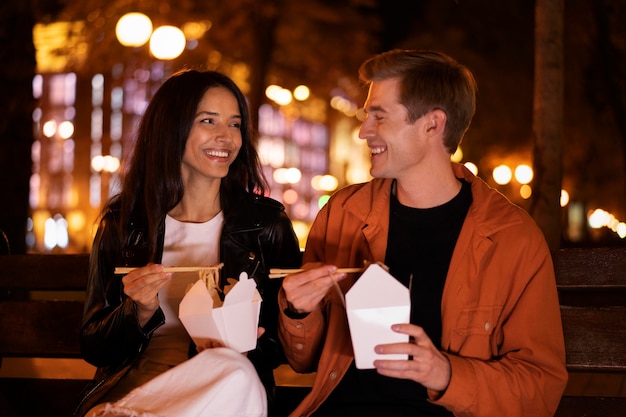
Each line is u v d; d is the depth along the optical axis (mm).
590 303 4539
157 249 2654
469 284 2291
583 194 13055
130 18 8219
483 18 12258
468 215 2338
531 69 12289
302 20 11820
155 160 2656
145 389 2096
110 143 18734
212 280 2281
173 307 2617
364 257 2457
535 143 3756
